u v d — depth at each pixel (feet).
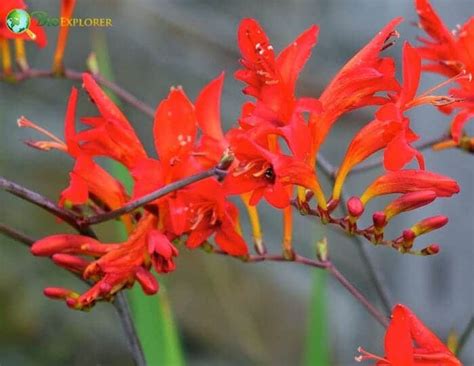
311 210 3.10
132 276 3.06
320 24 6.03
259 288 6.11
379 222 3.08
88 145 3.08
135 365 3.14
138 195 3.02
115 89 3.71
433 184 3.07
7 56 3.61
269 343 5.99
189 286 6.05
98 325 5.90
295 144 2.97
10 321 5.82
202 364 5.94
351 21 5.95
